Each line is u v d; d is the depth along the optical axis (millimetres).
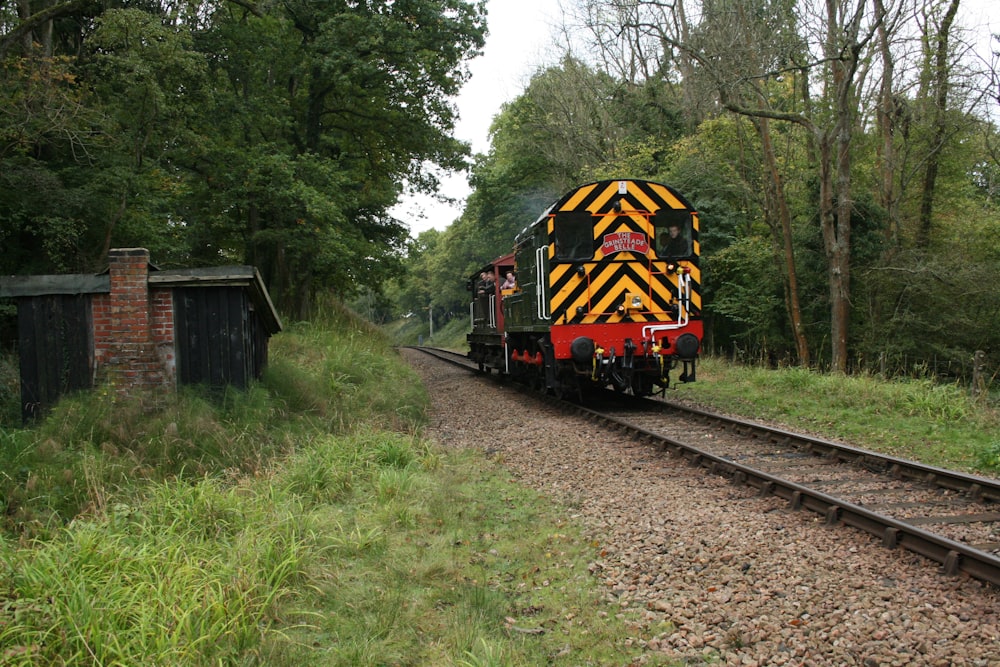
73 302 8352
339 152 24234
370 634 4195
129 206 15195
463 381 20516
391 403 12633
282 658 3807
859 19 17031
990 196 28438
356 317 30812
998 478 7695
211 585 4289
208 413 8203
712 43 19125
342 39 20344
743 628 4234
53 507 6000
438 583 5004
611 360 12000
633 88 30484
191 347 8797
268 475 7066
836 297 19453
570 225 12352
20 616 3730
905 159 22453
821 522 6035
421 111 22656
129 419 7707
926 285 20797
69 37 17250
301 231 20000
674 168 24922
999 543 5383
